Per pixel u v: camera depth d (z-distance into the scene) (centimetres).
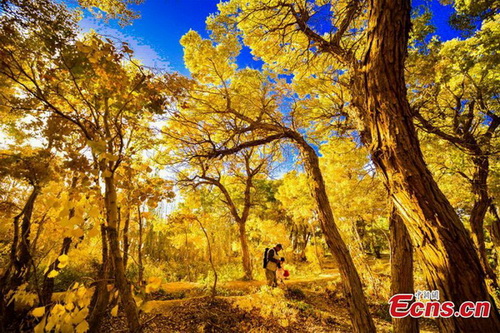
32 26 237
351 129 481
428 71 475
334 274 1279
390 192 165
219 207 1552
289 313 573
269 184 2123
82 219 143
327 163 1016
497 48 493
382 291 830
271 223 1506
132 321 162
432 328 565
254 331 475
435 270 139
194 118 461
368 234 1869
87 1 293
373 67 167
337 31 401
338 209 966
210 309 520
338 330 537
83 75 243
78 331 131
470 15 470
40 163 244
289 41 522
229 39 570
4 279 209
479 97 634
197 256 1518
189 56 598
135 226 562
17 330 265
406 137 155
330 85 521
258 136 530
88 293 146
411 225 152
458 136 607
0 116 432
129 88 257
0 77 254
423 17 476
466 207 935
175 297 675
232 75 656
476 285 129
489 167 661
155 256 1425
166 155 573
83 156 187
